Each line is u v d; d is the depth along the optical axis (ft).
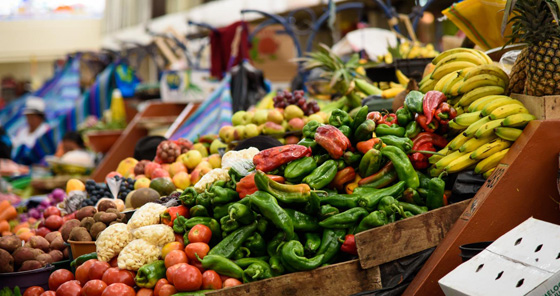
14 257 9.71
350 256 8.32
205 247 8.16
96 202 11.96
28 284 9.38
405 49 16.33
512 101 8.84
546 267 6.39
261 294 7.63
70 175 25.16
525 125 8.65
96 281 8.25
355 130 9.28
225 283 7.80
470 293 6.61
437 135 9.53
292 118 12.83
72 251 9.75
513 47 11.53
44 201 15.34
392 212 8.29
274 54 24.73
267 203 7.94
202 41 32.40
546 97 8.50
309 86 16.05
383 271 8.13
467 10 11.85
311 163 8.77
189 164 12.83
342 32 27.89
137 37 45.34
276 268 7.85
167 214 8.93
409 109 9.46
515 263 6.66
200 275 7.82
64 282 8.93
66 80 40.57
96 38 58.54
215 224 8.46
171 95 23.26
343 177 9.05
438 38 22.81
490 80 9.37
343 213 8.27
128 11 47.57
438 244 8.41
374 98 12.77
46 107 40.11
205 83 22.99
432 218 8.41
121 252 8.46
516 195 8.39
